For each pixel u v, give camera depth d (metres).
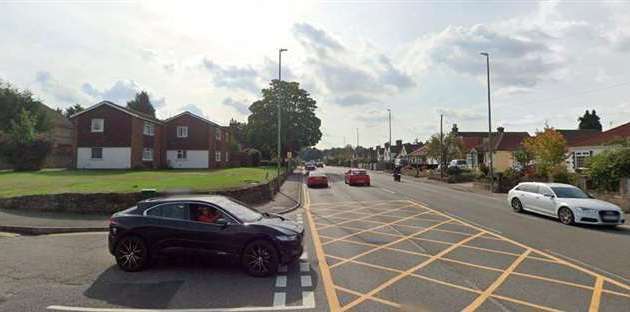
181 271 7.92
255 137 59.16
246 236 7.67
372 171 72.00
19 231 12.76
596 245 10.43
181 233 7.91
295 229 8.18
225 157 56.53
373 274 7.71
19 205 15.70
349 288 6.86
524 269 8.06
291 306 5.99
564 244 10.54
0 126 42.66
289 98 59.06
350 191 27.89
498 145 49.81
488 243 10.66
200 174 32.31
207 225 7.91
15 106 45.12
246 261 7.62
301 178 45.12
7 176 27.25
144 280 7.32
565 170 25.23
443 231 12.50
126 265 7.94
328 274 7.71
